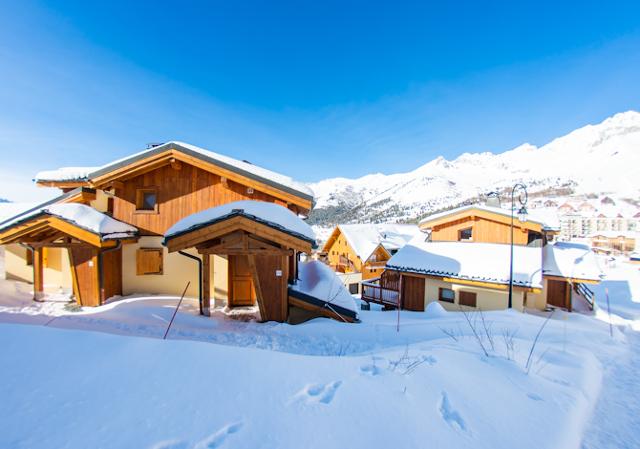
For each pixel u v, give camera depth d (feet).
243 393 9.13
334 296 29.89
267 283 27.55
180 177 35.68
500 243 50.65
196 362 10.51
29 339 10.68
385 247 103.09
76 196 36.55
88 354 10.32
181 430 7.31
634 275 87.51
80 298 29.25
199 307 30.01
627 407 12.06
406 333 24.25
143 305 28.73
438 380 10.97
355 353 19.69
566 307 47.57
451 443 7.69
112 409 7.88
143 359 10.34
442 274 43.78
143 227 35.24
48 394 8.25
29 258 37.88
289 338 22.40
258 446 6.98
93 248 29.27
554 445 8.06
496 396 10.35
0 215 39.93
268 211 27.61
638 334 29.66
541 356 15.20
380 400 9.28
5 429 6.93
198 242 25.94
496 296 40.93
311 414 8.34
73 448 6.51
